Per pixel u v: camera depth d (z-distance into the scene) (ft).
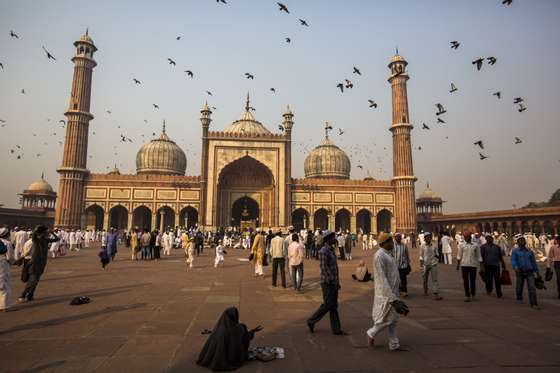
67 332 10.62
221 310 13.50
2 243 13.44
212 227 69.72
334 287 10.63
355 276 21.72
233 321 8.45
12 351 9.00
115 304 14.46
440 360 8.54
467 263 15.94
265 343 9.80
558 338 10.34
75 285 19.07
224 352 7.94
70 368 7.92
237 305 14.43
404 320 12.44
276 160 73.92
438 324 11.91
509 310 14.06
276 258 19.20
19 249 29.73
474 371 7.88
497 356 8.82
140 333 10.52
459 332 10.94
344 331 10.83
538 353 9.05
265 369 7.98
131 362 8.30
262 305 14.47
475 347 9.52
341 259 35.99
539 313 13.56
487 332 10.96
